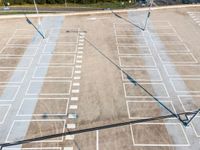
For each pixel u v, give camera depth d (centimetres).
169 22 3562
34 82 2339
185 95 2183
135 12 3869
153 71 2489
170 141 1775
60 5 6675
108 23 3506
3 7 6406
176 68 2534
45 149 1717
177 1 6519
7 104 2091
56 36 3142
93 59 2675
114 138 1797
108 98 2148
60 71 2486
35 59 2678
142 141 1775
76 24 3466
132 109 2038
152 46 2931
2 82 2339
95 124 1905
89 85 2297
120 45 2948
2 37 3125
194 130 1859
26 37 3122
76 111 2017
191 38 3125
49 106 2069
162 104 2086
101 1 6881
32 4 6712
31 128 1875
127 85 2297
